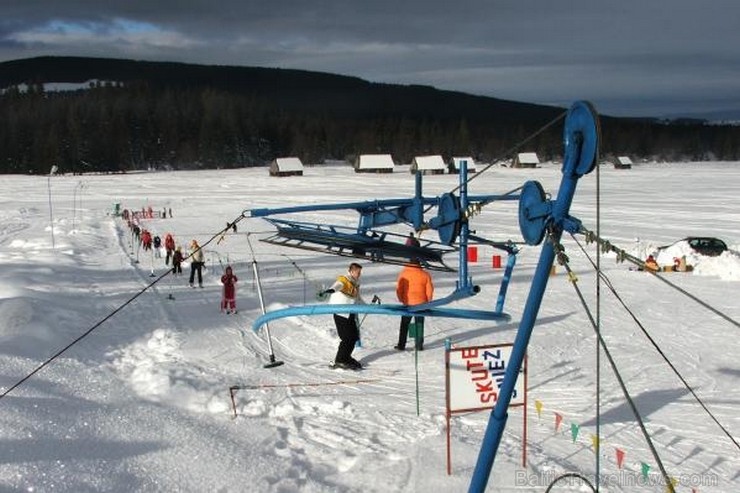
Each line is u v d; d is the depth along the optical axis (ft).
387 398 35.91
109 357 40.86
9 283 62.49
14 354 36.55
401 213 30.30
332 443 29.81
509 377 18.65
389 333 49.44
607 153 593.42
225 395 34.88
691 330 50.90
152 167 506.89
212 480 24.82
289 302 59.31
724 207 172.14
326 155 581.12
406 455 28.30
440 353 44.60
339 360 41.04
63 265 80.33
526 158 460.55
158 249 95.91
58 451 24.63
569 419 33.32
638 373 40.52
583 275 75.05
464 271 23.59
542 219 17.65
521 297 63.26
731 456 29.17
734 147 639.35
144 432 28.14
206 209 182.70
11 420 26.25
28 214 174.70
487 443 19.21
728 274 73.67
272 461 27.07
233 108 606.96
